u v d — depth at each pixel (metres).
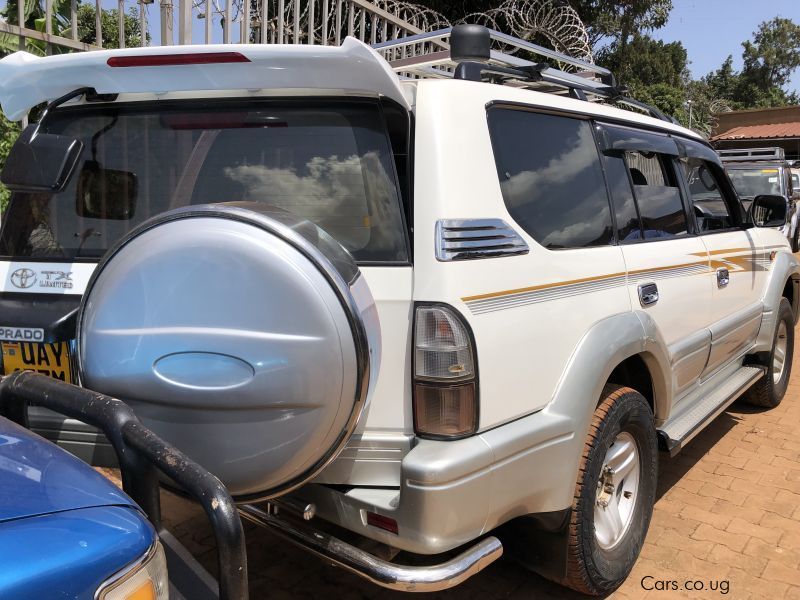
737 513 4.01
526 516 2.77
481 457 2.26
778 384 5.81
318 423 2.03
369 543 2.54
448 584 2.21
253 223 2.01
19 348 2.47
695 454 4.88
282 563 3.40
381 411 2.33
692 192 4.27
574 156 3.07
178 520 3.71
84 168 2.69
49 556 1.30
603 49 28.91
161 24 4.71
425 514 2.16
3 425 1.81
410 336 2.29
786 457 4.84
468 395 2.27
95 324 2.10
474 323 2.29
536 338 2.55
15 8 5.57
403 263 2.30
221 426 2.05
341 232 2.40
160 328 2.04
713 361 4.34
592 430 2.82
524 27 6.23
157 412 2.09
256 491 2.17
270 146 2.50
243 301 2.00
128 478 1.75
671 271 3.61
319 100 2.45
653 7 25.02
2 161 4.91
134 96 2.62
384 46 4.10
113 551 1.38
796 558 3.55
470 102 2.49
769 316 5.24
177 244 2.03
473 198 2.39
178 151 2.60
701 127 38.56
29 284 2.62
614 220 3.24
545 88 3.81
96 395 1.84
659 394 3.40
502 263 2.43
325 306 1.99
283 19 5.93
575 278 2.78
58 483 1.54
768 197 5.02
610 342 2.85
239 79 2.41
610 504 3.15
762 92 67.00
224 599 1.59
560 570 2.84
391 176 2.36
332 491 2.36
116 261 2.10
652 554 3.55
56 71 2.54
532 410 2.54
